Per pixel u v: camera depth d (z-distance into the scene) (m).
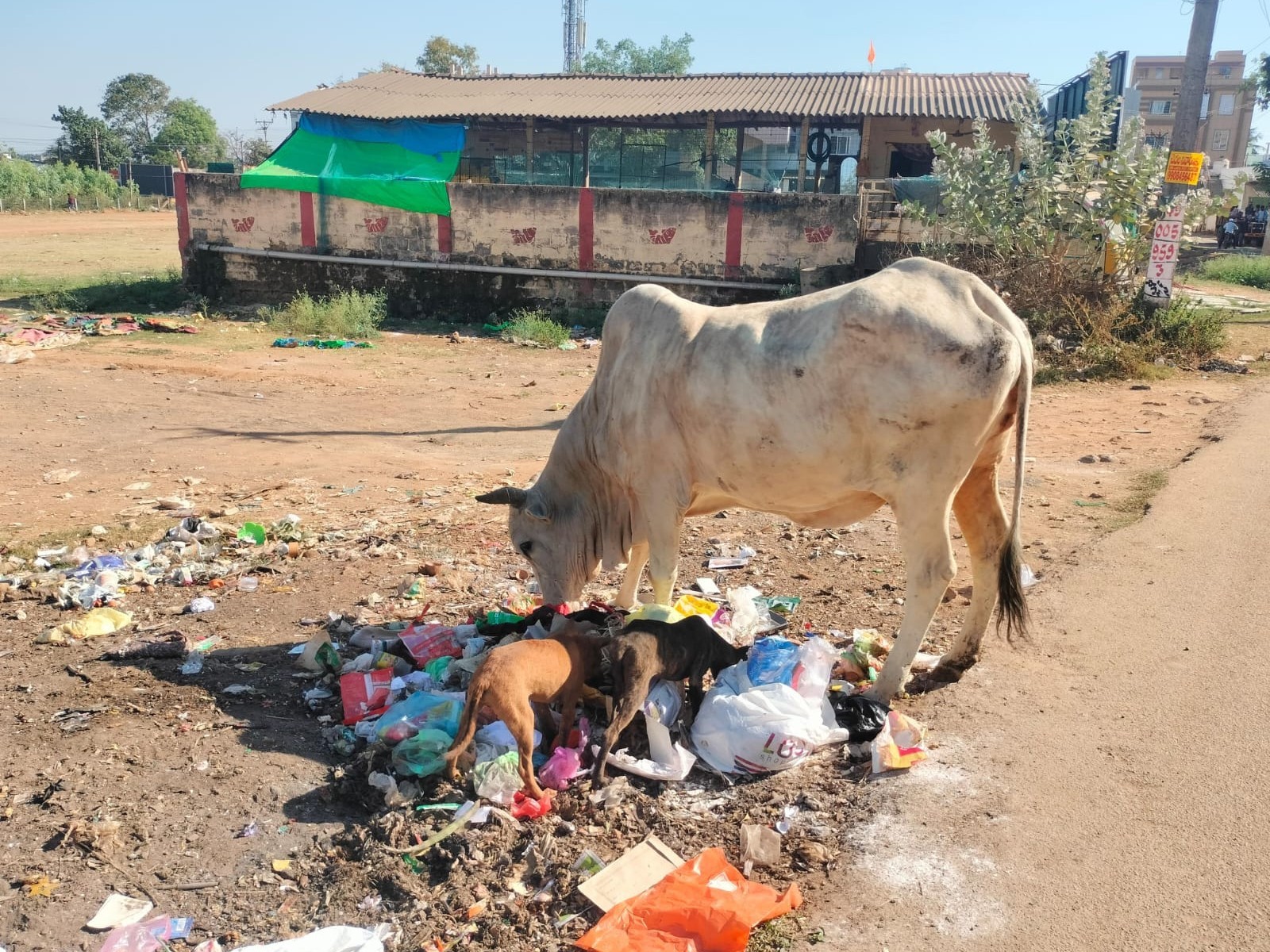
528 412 12.42
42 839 4.00
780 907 3.48
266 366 15.11
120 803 4.22
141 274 25.05
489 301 19.98
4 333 16.41
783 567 6.97
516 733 4.09
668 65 49.19
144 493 8.78
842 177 24.88
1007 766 4.34
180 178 21.39
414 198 19.89
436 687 4.96
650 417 5.00
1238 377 13.77
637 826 4.05
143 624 6.05
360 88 26.06
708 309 5.00
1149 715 4.73
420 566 6.95
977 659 5.25
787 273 18.12
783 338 4.61
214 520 7.98
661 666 4.43
